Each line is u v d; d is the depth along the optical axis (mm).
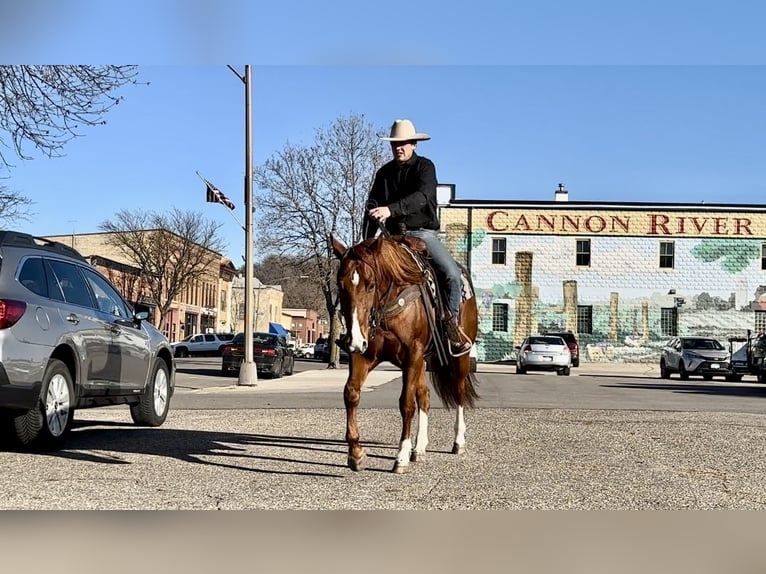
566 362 38531
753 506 6434
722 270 54688
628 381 32156
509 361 55094
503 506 6316
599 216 55312
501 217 55594
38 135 15383
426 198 8156
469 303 9055
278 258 46438
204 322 92062
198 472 7629
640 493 6844
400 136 8234
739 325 54406
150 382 11125
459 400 8984
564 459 8586
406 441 7680
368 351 7340
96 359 9594
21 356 8156
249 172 26203
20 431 8500
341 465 8117
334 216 45125
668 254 55094
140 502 6289
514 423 11961
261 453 8867
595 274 55156
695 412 14352
